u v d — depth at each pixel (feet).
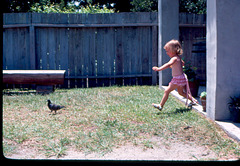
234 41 14.11
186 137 12.46
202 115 16.17
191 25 32.07
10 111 17.94
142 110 17.61
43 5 47.75
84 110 18.03
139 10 53.62
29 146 11.43
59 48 30.81
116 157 10.15
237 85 14.29
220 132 12.96
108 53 31.35
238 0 13.93
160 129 13.56
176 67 16.76
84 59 31.17
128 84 31.94
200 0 51.21
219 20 13.96
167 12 27.48
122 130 13.35
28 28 30.19
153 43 31.45
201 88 27.71
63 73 25.39
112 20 30.78
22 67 30.68
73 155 10.41
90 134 12.76
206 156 10.33
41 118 16.05
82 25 30.45
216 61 14.15
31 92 26.78
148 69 31.96
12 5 49.21
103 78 31.55
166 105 19.10
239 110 13.65
